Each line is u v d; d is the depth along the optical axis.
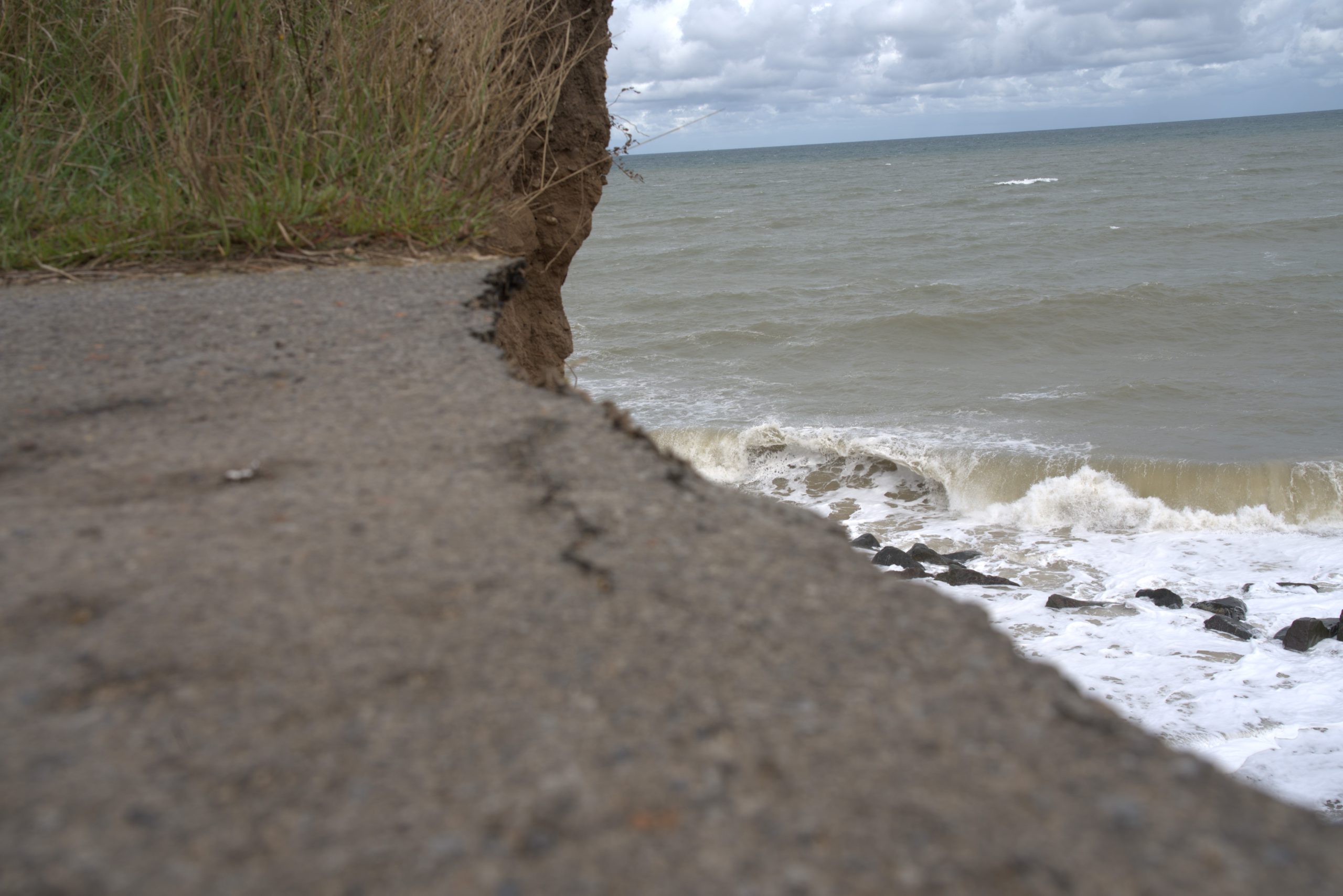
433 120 5.11
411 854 1.03
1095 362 20.31
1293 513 12.70
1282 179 59.47
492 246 5.04
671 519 1.85
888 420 16.58
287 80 5.12
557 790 1.12
